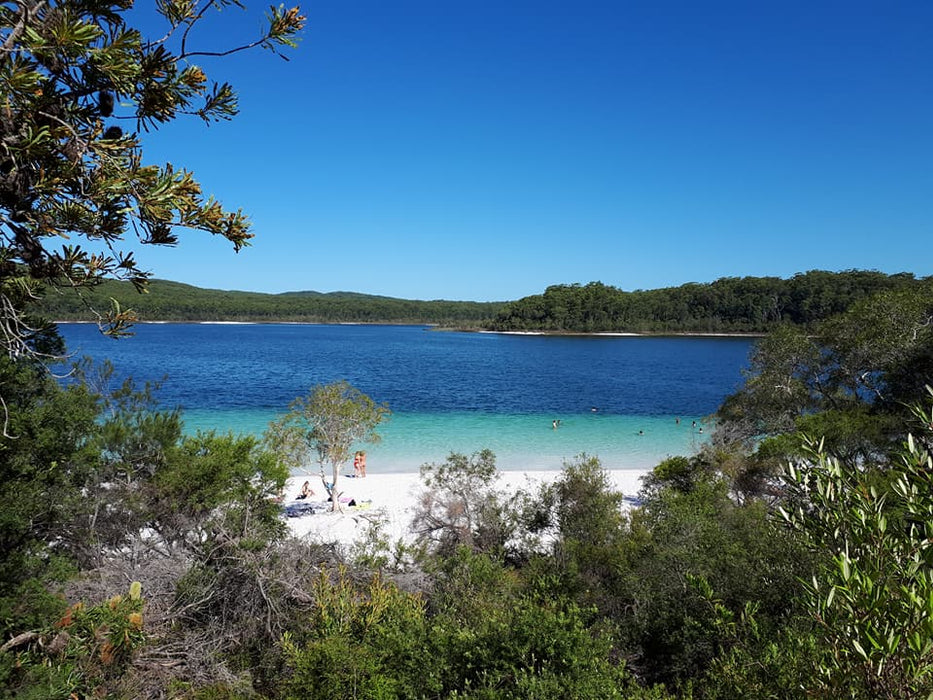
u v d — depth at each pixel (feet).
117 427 36.70
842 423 55.42
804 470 9.64
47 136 7.59
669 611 27.14
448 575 35.63
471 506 56.34
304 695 21.54
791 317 500.74
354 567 36.68
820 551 9.13
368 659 21.35
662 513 47.67
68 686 18.24
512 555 53.01
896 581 8.01
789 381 82.12
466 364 308.40
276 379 216.13
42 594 21.24
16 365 23.16
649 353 404.77
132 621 23.12
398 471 95.86
